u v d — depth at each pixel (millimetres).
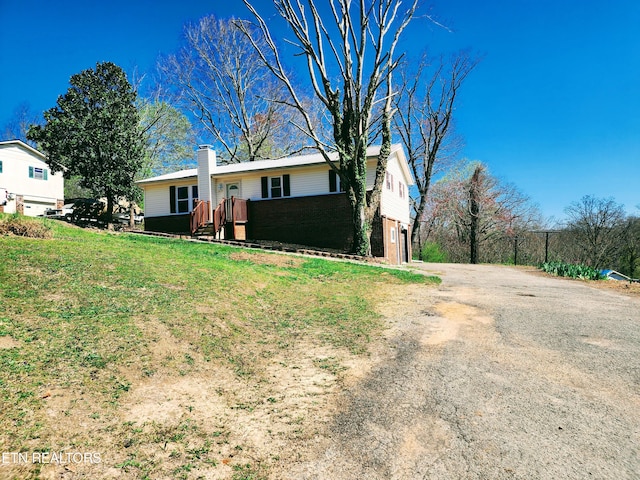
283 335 6121
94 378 3732
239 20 17266
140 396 3680
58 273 6113
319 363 5137
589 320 7320
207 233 19375
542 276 15484
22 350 3842
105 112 21359
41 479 2533
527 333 6453
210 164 20984
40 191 31750
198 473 2836
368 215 17547
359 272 12453
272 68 16859
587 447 3184
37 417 3035
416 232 34094
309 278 10680
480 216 34844
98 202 27219
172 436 3225
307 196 19281
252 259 12070
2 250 6742
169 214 22625
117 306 5398
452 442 3279
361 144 16750
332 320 7160
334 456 3109
